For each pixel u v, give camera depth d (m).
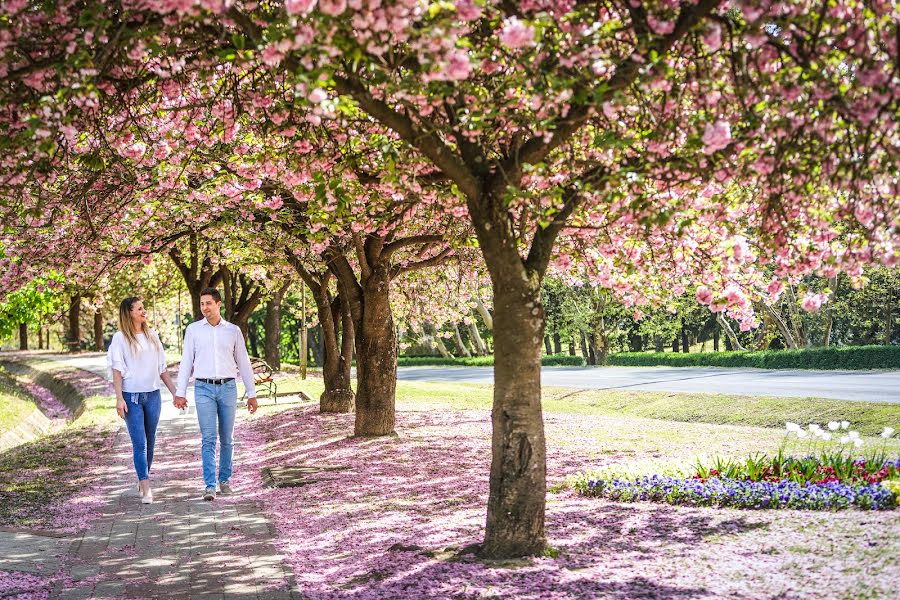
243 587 6.29
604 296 46.84
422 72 5.17
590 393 26.42
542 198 6.80
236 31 6.29
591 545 6.84
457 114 6.29
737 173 6.35
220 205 12.37
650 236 8.62
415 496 9.52
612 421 17.09
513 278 6.43
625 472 9.59
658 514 7.76
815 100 5.40
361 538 7.74
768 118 5.84
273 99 7.59
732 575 5.70
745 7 4.89
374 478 10.66
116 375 9.34
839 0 5.32
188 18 5.73
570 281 13.45
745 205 8.26
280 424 17.08
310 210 9.16
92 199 11.48
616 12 6.31
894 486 7.32
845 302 43.91
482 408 20.67
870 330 50.31
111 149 8.59
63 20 5.93
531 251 6.65
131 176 10.80
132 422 9.44
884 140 5.54
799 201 6.25
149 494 9.48
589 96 5.71
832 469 8.52
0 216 8.91
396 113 6.12
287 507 9.20
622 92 5.60
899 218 6.16
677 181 6.49
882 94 4.94
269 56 5.25
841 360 34.44
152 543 7.65
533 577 5.93
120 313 9.45
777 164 5.71
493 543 6.61
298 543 7.67
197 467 12.16
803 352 36.00
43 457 13.26
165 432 16.42
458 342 56.22
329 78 5.58
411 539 7.52
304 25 4.87
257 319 74.50
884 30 5.27
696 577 5.73
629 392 25.56
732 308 8.83
